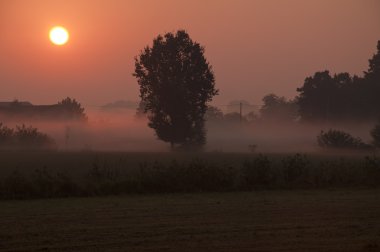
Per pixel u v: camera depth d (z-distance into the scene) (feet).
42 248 47.14
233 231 54.54
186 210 70.03
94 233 53.67
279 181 106.73
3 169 117.80
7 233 53.67
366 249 46.14
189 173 99.60
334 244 48.14
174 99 291.99
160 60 298.76
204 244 48.39
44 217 64.08
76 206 74.54
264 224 58.80
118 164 123.24
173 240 50.19
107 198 85.87
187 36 301.43
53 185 90.12
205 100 301.22
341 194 90.99
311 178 109.29
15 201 81.92
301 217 63.77
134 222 60.34
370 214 66.03
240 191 97.91
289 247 47.01
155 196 88.79
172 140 300.40
